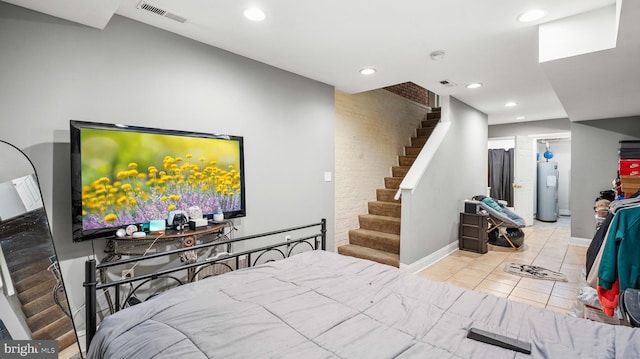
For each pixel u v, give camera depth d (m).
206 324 1.18
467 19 2.07
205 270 2.48
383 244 3.92
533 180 7.12
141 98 2.16
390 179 4.86
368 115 4.60
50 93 1.81
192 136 2.35
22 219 1.66
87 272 1.37
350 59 2.82
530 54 2.68
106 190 1.92
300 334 1.13
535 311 1.34
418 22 2.12
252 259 2.86
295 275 1.74
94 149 1.87
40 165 1.78
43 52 1.79
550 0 1.83
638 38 1.75
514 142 6.51
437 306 1.39
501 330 1.18
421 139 5.46
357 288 1.57
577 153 4.89
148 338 1.10
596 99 3.33
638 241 1.92
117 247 2.03
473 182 5.14
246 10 1.98
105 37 2.01
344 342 1.07
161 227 2.10
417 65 2.98
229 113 2.66
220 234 2.54
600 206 4.17
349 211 4.30
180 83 2.35
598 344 1.07
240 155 2.67
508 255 4.34
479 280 3.37
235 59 2.70
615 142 4.61
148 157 2.11
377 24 2.15
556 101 4.50
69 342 1.74
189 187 2.33
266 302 1.38
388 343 1.08
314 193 3.47
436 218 4.07
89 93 1.94
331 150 3.68
